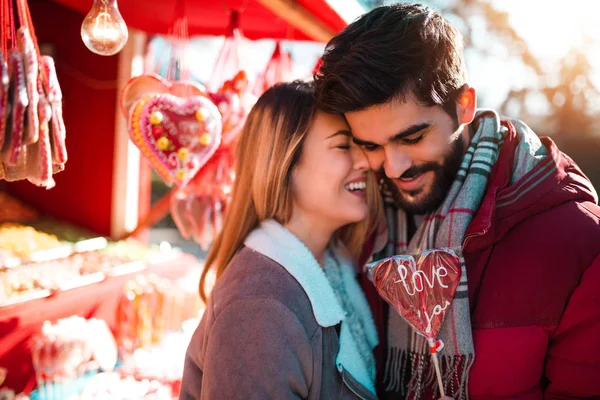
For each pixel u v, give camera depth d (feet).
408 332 3.81
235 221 3.95
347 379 3.44
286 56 8.66
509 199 3.44
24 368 6.88
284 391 3.07
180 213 7.55
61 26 12.09
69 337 6.60
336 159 3.58
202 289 4.35
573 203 3.42
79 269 9.16
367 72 3.15
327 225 3.82
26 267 8.59
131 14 10.06
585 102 28.73
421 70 3.17
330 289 3.56
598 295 3.07
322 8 6.72
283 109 3.64
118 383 6.40
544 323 3.18
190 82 6.09
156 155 5.79
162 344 7.94
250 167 3.87
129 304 8.48
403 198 3.75
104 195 12.26
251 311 3.19
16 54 2.75
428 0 28.27
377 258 4.25
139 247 11.64
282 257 3.49
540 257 3.23
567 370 3.20
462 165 3.68
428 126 3.31
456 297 3.38
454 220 3.46
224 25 10.16
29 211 12.05
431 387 3.63
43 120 2.89
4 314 6.83
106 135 12.17
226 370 3.14
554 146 3.73
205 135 5.87
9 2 2.99
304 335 3.24
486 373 3.29
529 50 28.99
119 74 11.85
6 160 2.75
